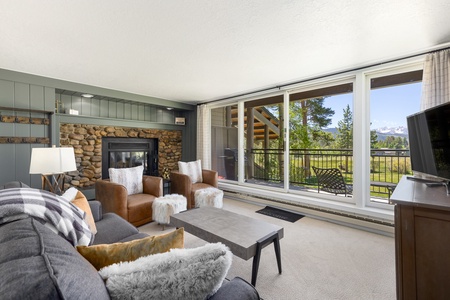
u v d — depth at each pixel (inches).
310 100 143.7
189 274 29.0
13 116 117.6
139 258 32.3
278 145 159.9
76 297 20.2
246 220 82.3
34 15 66.1
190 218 84.4
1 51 91.9
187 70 116.6
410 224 49.1
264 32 77.7
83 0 59.6
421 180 67.9
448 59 85.8
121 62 104.7
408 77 106.8
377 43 86.7
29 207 40.3
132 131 176.6
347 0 60.5
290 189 149.6
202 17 68.3
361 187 114.1
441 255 46.1
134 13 65.9
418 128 69.4
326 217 125.3
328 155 136.4
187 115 213.5
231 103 183.3
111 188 109.4
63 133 141.1
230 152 193.5
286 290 65.8
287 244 95.7
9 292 18.1
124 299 26.4
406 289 49.2
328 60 103.9
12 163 118.5
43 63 105.7
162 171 188.2
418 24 72.9
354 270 76.0
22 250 24.2
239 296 32.1
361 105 114.0
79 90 137.9
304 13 66.5
